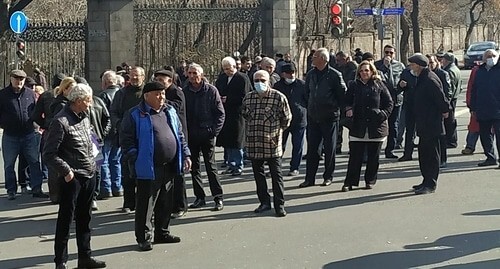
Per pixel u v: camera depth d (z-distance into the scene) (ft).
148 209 30.76
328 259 28.86
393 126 52.85
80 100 28.02
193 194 42.73
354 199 39.70
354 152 41.75
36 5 140.46
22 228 35.58
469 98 52.21
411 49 166.71
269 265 28.27
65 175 27.35
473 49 169.68
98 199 41.68
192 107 37.63
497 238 31.35
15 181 42.65
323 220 35.22
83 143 28.12
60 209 27.96
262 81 35.99
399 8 83.97
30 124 42.37
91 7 89.76
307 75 43.91
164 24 91.76
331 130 43.21
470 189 41.52
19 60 85.71
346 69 53.36
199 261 29.04
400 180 44.73
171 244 31.68
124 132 30.55
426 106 40.29
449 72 55.72
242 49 91.91
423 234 32.24
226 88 47.24
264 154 36.19
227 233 33.27
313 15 143.43
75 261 29.81
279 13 90.02
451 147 57.72
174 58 92.94
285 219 35.63
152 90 30.45
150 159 30.27
